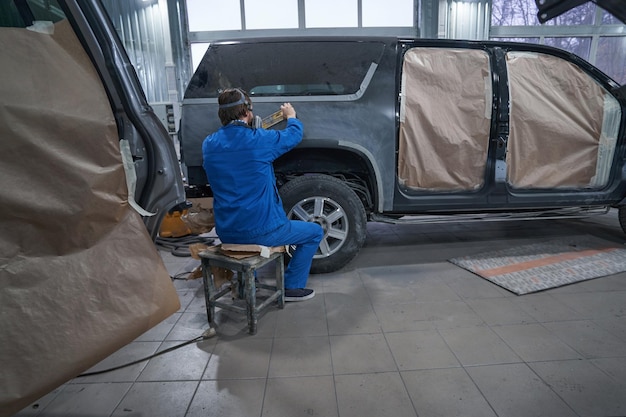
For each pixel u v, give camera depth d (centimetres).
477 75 275
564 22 665
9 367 90
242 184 201
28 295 95
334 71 262
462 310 222
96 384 163
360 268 294
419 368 169
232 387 160
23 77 96
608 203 308
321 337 197
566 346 183
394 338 194
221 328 209
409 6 647
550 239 359
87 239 108
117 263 113
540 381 159
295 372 168
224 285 267
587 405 145
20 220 96
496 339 191
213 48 255
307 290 244
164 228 384
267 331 204
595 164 299
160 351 187
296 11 638
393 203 278
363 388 157
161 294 121
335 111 258
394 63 267
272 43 261
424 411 143
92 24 114
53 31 104
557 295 239
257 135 201
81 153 107
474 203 286
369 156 263
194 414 145
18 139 94
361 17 645
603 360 172
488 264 293
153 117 137
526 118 283
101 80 121
